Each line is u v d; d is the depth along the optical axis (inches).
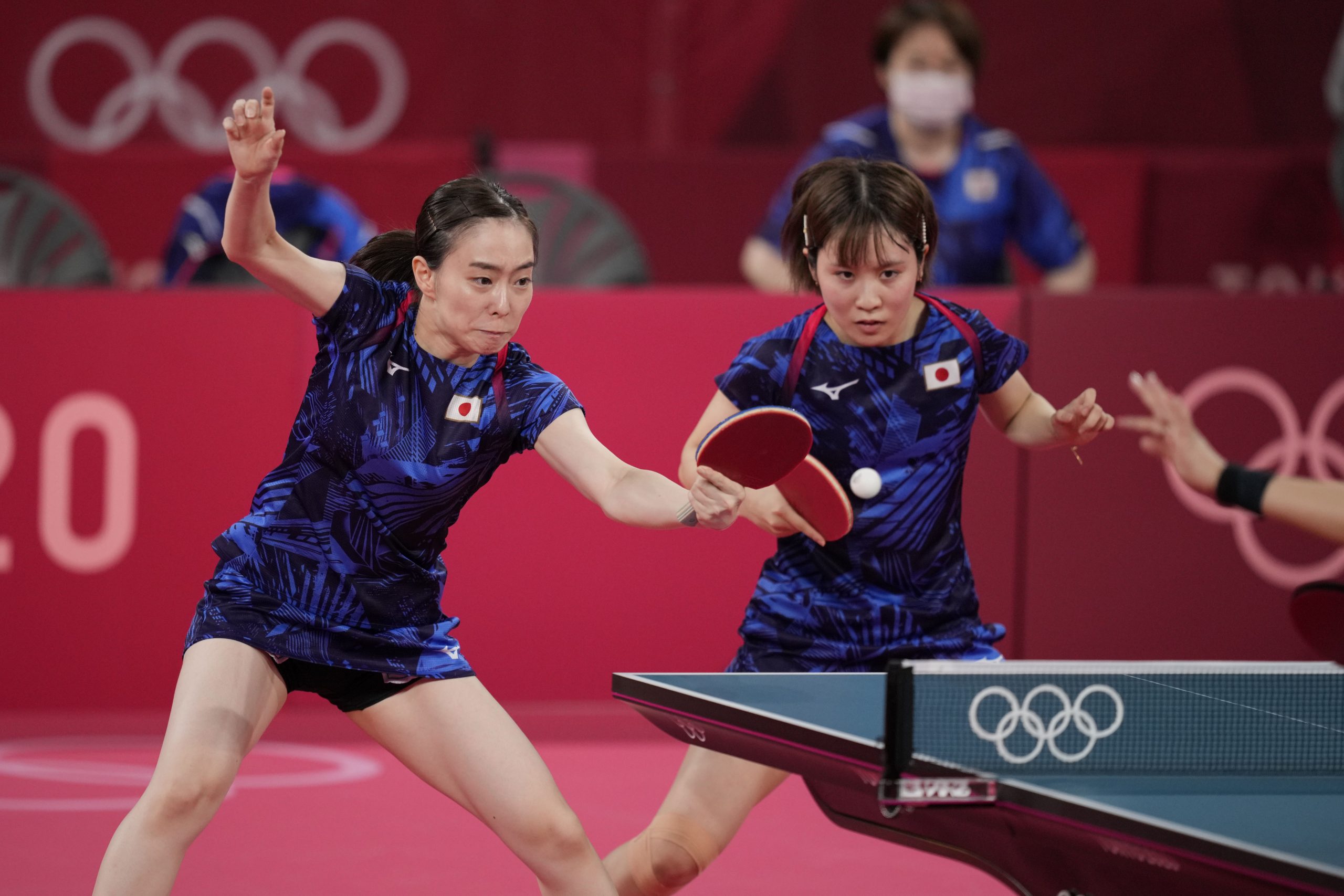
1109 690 303.9
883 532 362.6
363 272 329.4
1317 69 1128.8
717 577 598.9
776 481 311.1
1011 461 596.7
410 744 325.1
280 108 1133.1
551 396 326.3
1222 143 1139.9
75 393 582.2
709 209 1021.8
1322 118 1134.4
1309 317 602.2
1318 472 607.2
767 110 1150.3
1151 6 1127.0
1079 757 273.1
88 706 589.9
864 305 343.0
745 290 596.4
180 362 585.0
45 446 582.9
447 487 324.8
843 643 361.7
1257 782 266.4
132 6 1112.8
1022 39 1131.3
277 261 317.7
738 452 280.8
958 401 366.0
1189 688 325.1
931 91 693.3
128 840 295.4
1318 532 326.0
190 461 587.8
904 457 364.2
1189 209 1039.6
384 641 323.9
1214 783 265.1
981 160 717.9
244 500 589.3
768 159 1019.9
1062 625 601.6
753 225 1024.2
